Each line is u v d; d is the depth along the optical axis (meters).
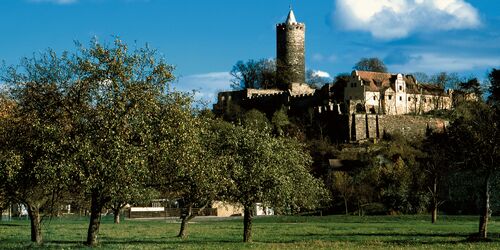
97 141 52.94
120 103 53.25
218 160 64.94
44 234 80.56
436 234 78.88
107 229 96.12
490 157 68.81
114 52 55.91
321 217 137.12
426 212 149.25
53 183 53.97
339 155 195.50
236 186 66.50
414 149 196.88
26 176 55.78
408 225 103.06
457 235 76.75
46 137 53.09
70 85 55.47
